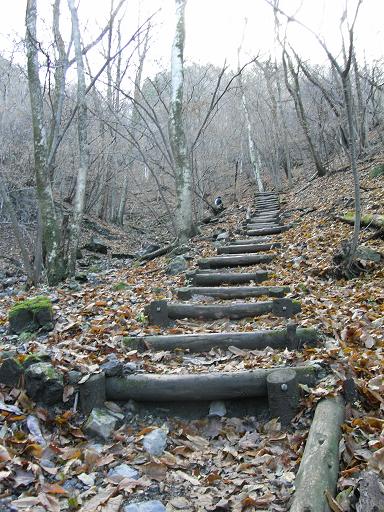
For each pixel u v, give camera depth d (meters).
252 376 3.16
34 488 2.33
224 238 9.70
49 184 7.71
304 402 2.98
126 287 6.43
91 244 14.64
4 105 13.98
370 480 2.09
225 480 2.49
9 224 14.94
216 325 4.59
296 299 4.95
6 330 4.61
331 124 16.02
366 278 5.56
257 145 25.11
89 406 3.05
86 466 2.58
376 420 2.72
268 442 2.80
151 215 24.00
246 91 26.84
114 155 17.17
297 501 2.09
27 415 2.90
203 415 3.17
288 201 15.74
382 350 3.65
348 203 9.53
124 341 3.95
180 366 3.63
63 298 5.93
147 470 2.58
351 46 4.77
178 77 10.13
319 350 3.56
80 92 8.17
